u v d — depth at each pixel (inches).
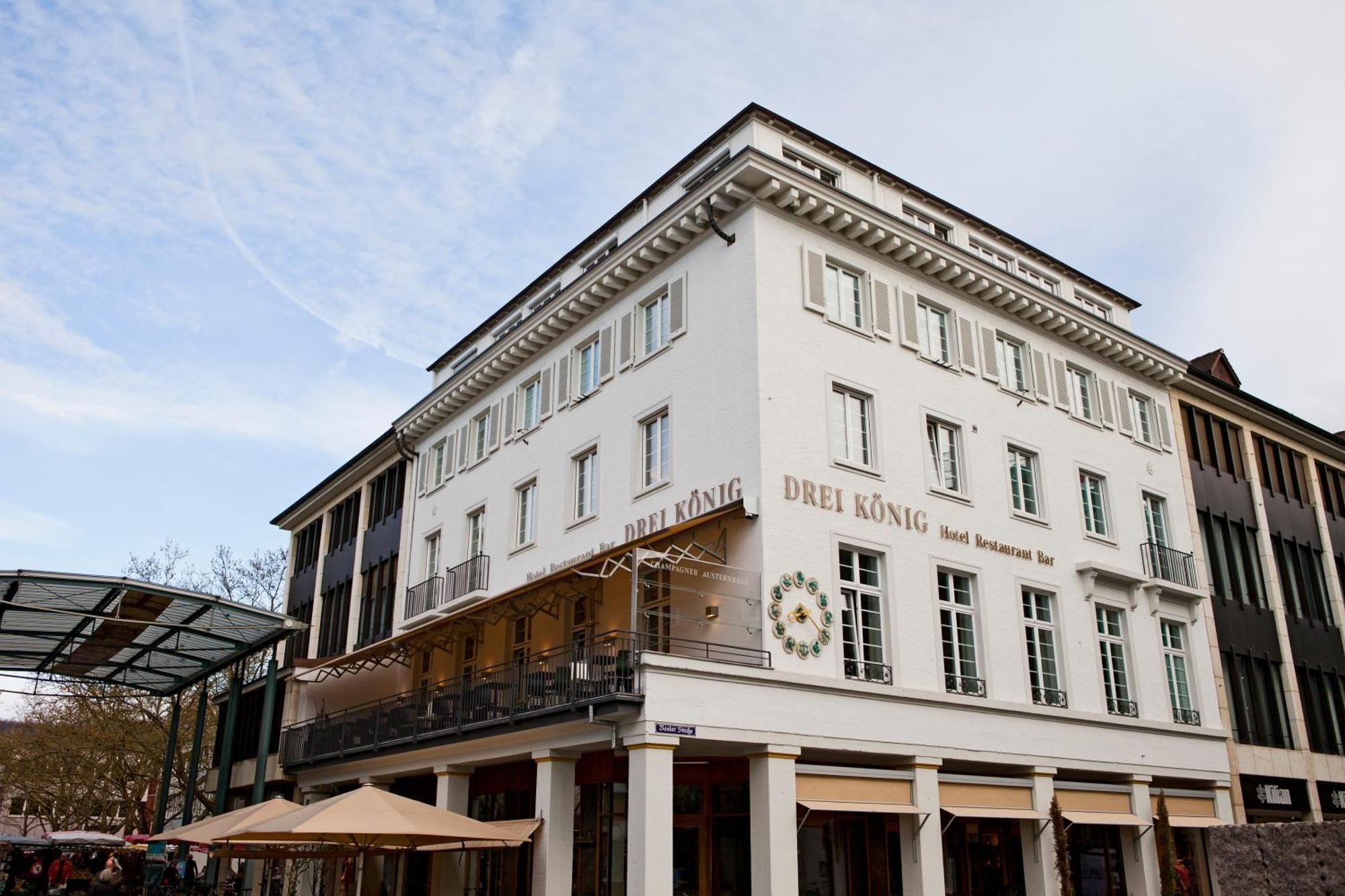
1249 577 1101.7
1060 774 845.8
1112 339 1015.0
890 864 749.9
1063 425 958.4
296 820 551.2
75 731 1685.5
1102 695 882.1
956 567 811.4
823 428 759.7
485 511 1037.8
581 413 914.1
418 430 1201.4
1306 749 1059.3
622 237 958.4
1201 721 963.3
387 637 1172.5
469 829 586.6
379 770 917.8
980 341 911.7
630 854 592.7
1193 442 1109.7
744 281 766.5
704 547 729.0
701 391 779.4
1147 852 857.5
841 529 742.5
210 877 1018.1
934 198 938.7
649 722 602.2
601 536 847.1
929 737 732.0
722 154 855.1
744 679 649.0
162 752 1614.2
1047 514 906.7
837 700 690.8
